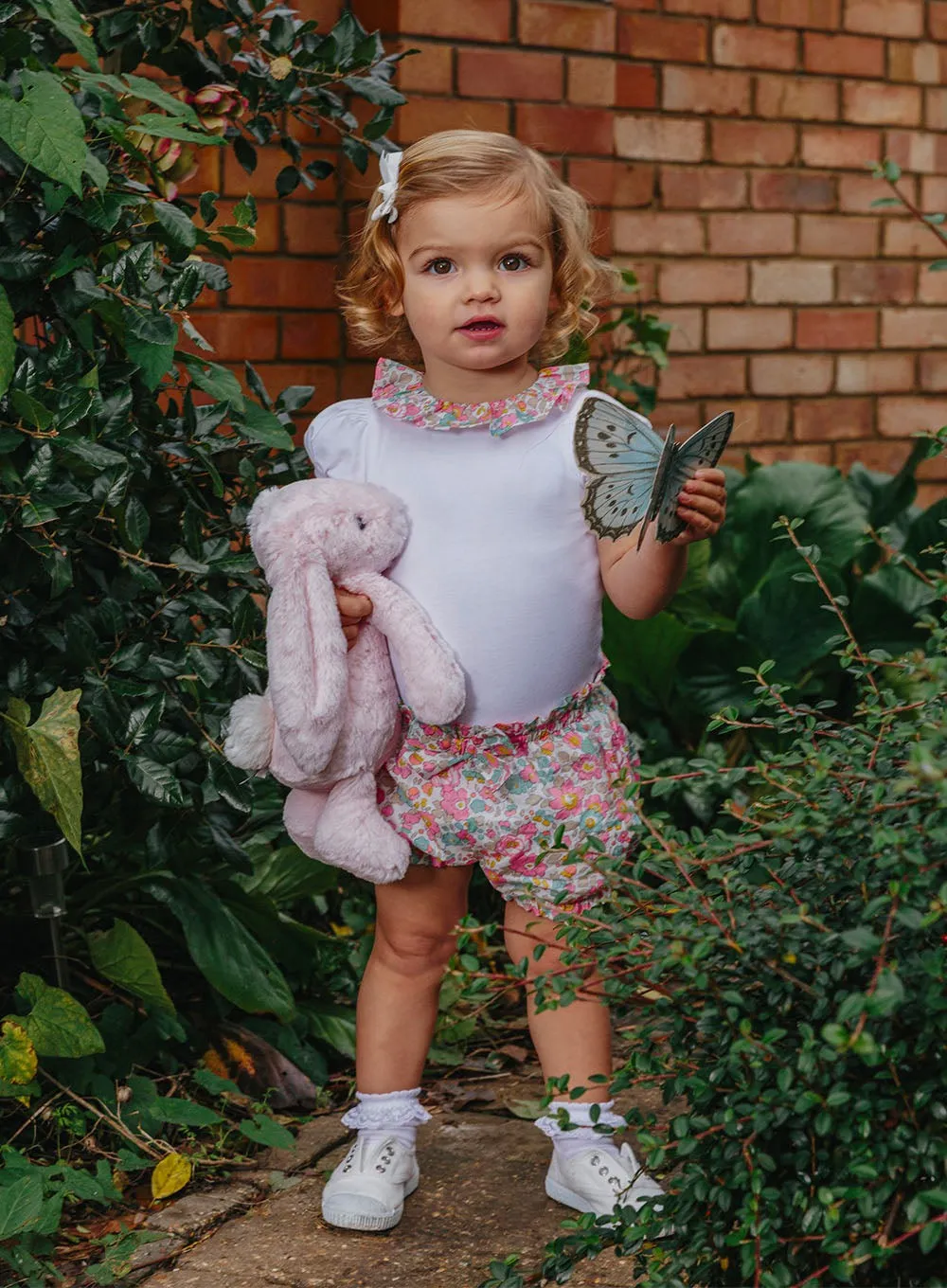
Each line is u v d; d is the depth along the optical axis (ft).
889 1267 4.68
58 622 7.32
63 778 6.66
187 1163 6.89
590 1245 5.13
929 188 15.26
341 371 12.29
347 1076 8.41
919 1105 4.40
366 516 6.36
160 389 7.79
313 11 11.68
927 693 5.05
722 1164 4.74
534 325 6.38
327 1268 6.31
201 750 7.54
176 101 7.38
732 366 14.35
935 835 4.20
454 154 6.28
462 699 6.30
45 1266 6.17
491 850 6.51
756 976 4.74
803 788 4.82
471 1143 7.48
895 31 14.82
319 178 8.82
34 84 6.57
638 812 5.11
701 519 5.77
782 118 14.29
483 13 12.03
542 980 4.92
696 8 13.65
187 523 7.30
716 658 10.66
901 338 15.28
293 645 6.17
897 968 4.44
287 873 8.93
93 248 7.19
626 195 13.50
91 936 7.77
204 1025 8.27
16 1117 7.40
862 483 12.04
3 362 6.42
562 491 6.40
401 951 6.82
